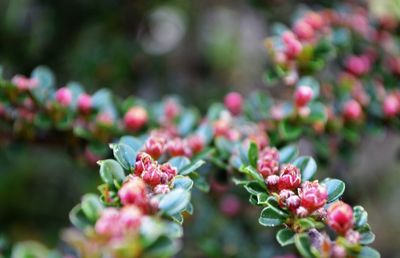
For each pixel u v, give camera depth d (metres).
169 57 0.45
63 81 0.38
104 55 0.38
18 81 0.22
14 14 0.38
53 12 0.38
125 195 0.15
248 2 0.35
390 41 0.29
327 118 0.24
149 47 0.44
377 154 0.44
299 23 0.25
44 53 0.38
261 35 0.46
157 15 0.45
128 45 0.39
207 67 0.48
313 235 0.16
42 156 0.41
